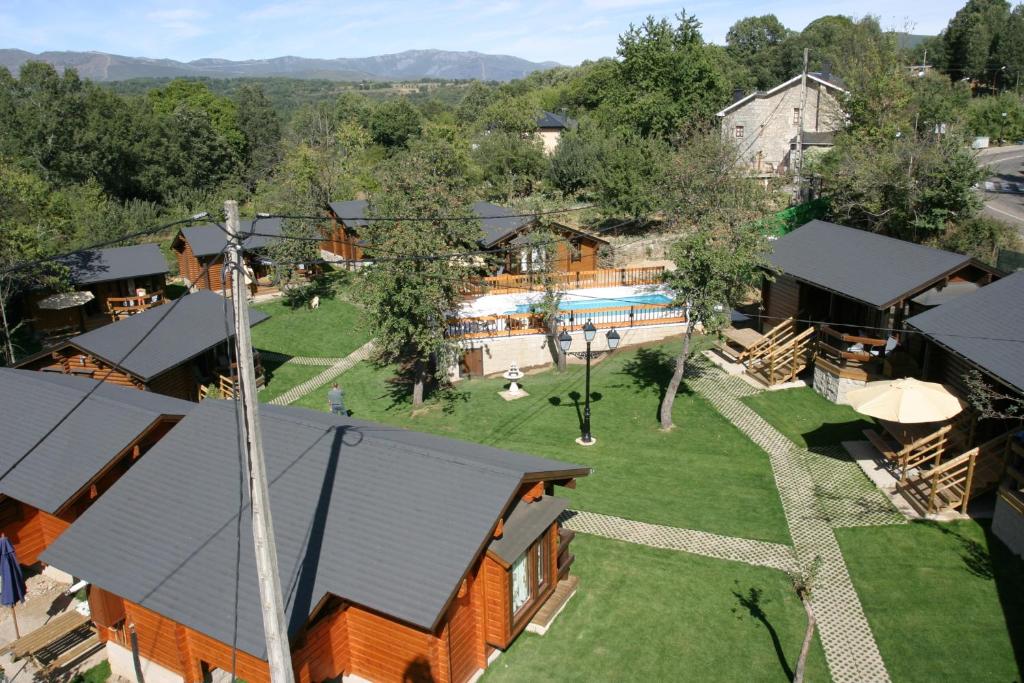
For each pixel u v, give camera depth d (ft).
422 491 40.52
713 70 187.73
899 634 43.80
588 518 58.85
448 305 83.76
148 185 247.09
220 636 34.40
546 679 41.81
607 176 152.05
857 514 56.18
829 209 129.18
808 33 389.80
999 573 47.80
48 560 41.09
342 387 95.81
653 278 102.27
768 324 93.91
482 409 83.35
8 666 45.85
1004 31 312.91
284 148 278.87
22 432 54.85
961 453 58.49
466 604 40.50
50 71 229.45
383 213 80.94
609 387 85.92
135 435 51.72
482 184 180.75
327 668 39.81
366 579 36.17
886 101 139.74
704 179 131.44
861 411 56.70
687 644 44.04
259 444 27.22
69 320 126.31
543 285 95.81
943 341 58.34
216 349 96.99
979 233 107.86
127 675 45.01
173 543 40.27
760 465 65.67
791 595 47.96
